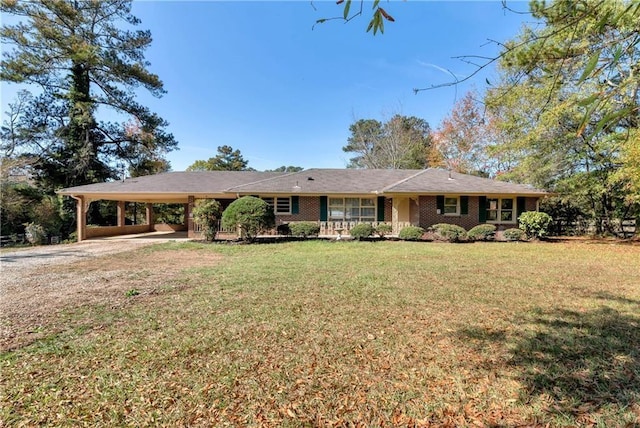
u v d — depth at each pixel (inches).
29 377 122.3
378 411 101.7
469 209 650.8
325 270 314.3
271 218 573.6
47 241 681.6
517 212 653.9
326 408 103.3
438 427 94.6
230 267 336.2
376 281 267.4
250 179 759.7
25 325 173.8
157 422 97.1
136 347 146.1
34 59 773.9
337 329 165.8
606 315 183.6
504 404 103.7
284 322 175.6
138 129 996.6
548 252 449.4
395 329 165.5
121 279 283.7
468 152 1069.1
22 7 748.0
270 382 117.6
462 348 143.3
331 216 701.3
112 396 109.9
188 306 204.1
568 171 665.0
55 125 872.9
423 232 604.4
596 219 720.3
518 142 637.9
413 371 124.6
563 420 95.7
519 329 163.9
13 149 814.5
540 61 156.5
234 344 148.7
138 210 1119.6
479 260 376.2
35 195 783.1
